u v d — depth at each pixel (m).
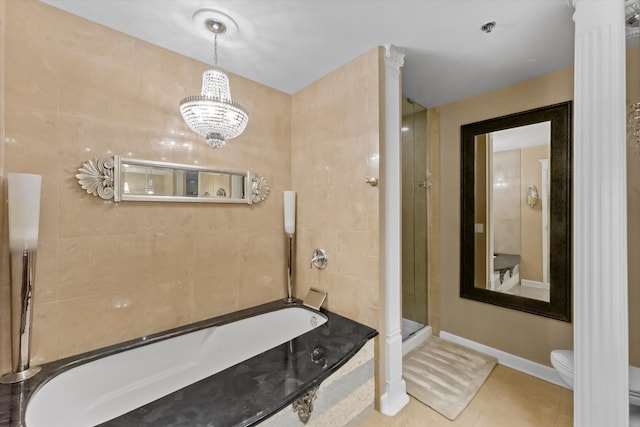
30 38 1.31
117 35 1.56
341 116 1.94
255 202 2.16
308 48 1.74
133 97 1.61
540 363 2.13
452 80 2.20
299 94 2.31
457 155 2.62
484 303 2.44
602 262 1.14
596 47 1.16
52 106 1.37
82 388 1.37
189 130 1.83
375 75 1.71
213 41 1.66
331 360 1.41
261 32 1.58
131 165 1.59
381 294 1.73
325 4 1.37
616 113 1.11
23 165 1.29
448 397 1.85
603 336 1.14
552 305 2.06
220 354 1.85
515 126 2.25
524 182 2.21
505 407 1.78
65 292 1.41
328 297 2.04
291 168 2.39
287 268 2.33
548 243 2.09
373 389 1.71
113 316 1.55
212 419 1.00
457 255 2.62
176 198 1.76
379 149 1.70
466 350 2.47
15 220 1.19
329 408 1.40
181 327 1.78
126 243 1.59
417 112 2.73
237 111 1.44
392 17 1.46
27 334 1.25
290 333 2.13
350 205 1.88
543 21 1.49
